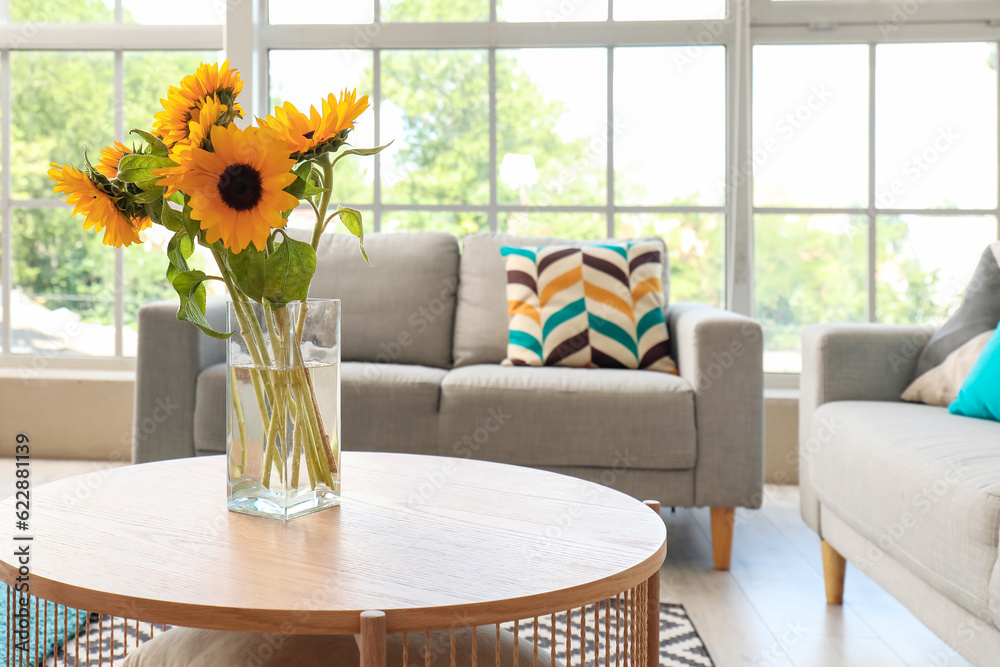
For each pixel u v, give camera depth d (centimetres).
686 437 209
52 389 319
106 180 96
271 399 100
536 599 78
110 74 337
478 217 329
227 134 87
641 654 99
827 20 316
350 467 131
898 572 151
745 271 318
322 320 103
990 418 169
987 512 117
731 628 174
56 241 340
